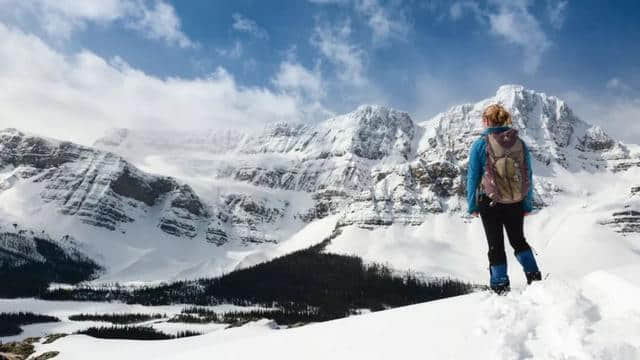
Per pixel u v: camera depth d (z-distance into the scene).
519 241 4.56
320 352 5.05
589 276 4.66
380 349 4.56
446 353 4.03
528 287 4.38
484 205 4.58
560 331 3.68
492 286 4.61
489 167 4.47
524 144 4.51
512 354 3.61
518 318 4.05
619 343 3.37
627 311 3.74
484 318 4.29
